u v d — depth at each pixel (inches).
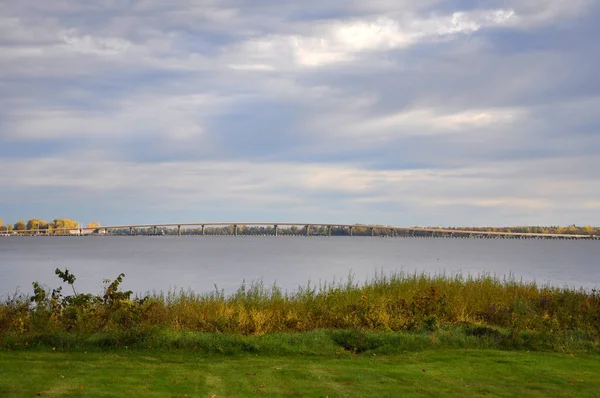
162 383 402.6
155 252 4072.3
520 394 388.2
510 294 850.1
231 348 524.7
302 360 495.5
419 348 549.3
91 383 398.0
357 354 534.0
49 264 2586.1
